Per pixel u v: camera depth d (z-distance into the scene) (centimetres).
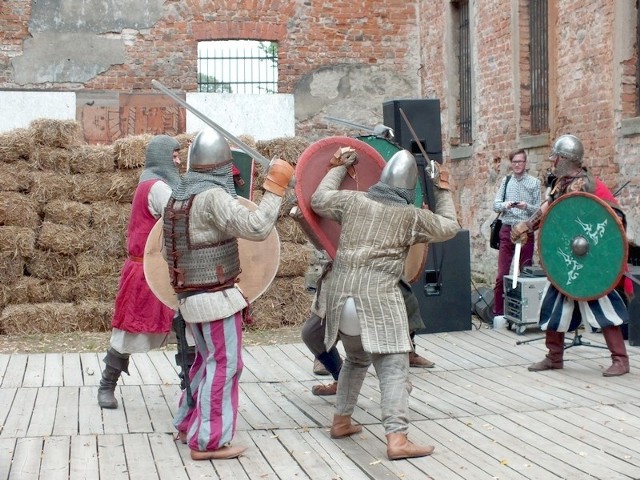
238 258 508
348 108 1565
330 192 520
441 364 747
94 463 495
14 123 1235
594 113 1020
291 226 960
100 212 938
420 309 877
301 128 1560
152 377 698
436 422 576
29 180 930
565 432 550
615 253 673
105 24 1506
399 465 493
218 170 500
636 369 716
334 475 479
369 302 497
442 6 1459
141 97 1288
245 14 1541
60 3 1493
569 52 1066
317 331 621
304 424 576
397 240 505
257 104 1273
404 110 805
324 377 705
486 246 1303
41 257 930
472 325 917
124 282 586
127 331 583
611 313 690
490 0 1274
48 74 1493
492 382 682
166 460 502
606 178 1002
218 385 500
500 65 1249
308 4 1554
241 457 509
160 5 1521
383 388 507
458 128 1427
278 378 702
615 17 974
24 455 506
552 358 718
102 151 942
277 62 1559
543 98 1163
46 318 910
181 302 503
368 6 1566
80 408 607
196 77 1534
